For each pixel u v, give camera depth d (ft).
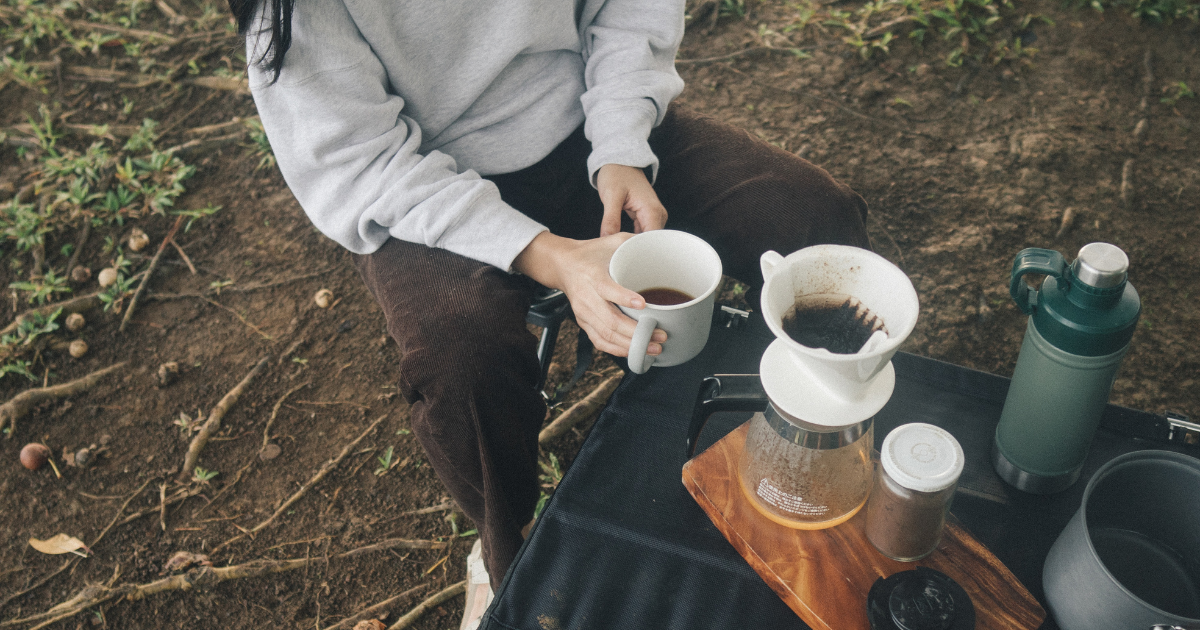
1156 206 7.79
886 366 2.96
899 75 9.43
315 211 4.63
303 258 8.45
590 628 3.22
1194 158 8.16
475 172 4.70
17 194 9.11
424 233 4.44
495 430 4.22
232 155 9.52
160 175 9.22
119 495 6.68
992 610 3.03
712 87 9.63
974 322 7.15
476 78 4.81
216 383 7.41
